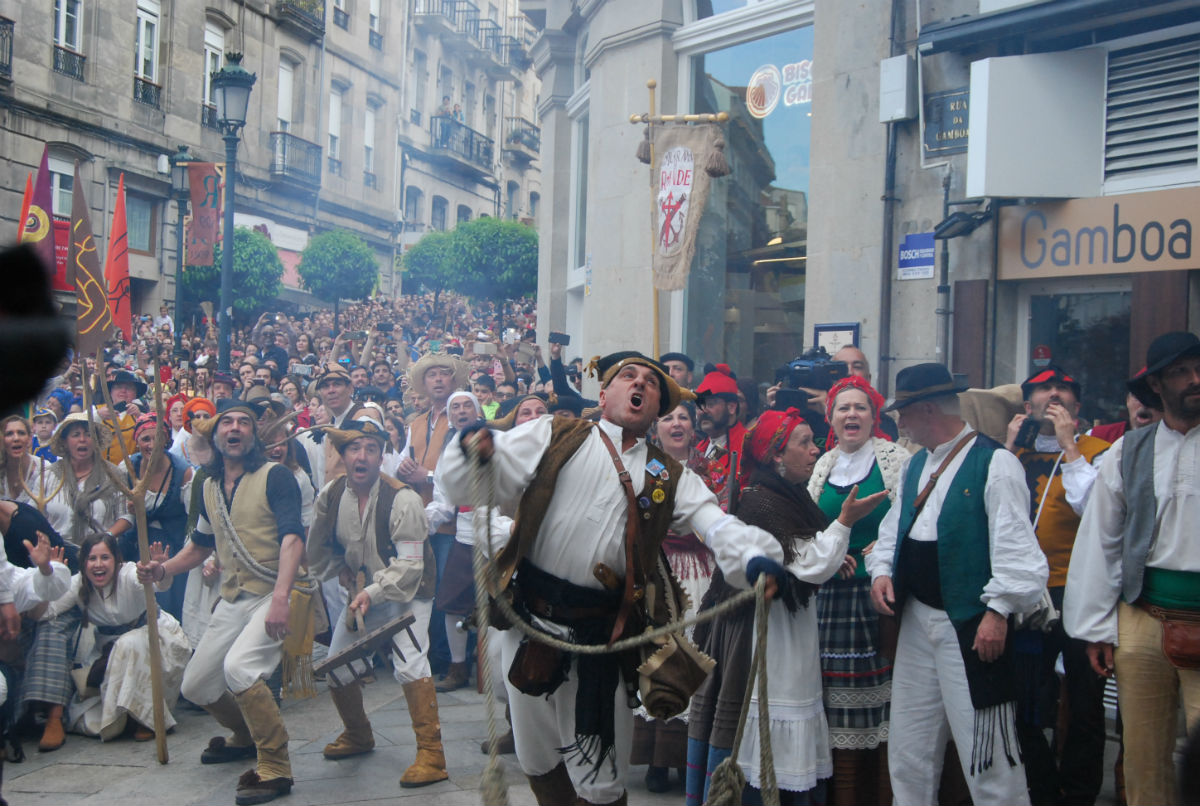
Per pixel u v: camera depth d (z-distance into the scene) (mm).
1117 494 3682
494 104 46156
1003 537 3584
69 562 6125
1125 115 6355
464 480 2867
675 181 6734
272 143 29531
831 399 4270
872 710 3992
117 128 23688
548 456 2941
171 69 25469
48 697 5312
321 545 5148
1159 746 3549
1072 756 4266
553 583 2979
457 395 6098
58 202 22281
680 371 6070
